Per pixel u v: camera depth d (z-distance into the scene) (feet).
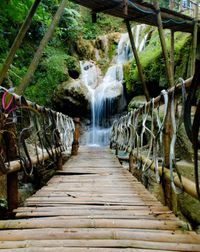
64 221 7.01
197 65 4.29
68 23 44.86
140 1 18.98
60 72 40.42
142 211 8.18
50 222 6.93
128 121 16.03
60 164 16.21
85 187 11.78
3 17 23.99
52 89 39.01
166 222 7.04
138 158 12.71
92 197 9.99
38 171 17.99
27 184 17.10
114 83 41.57
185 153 19.17
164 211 8.19
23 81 14.78
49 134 13.66
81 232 6.22
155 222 7.02
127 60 46.88
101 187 11.79
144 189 11.39
